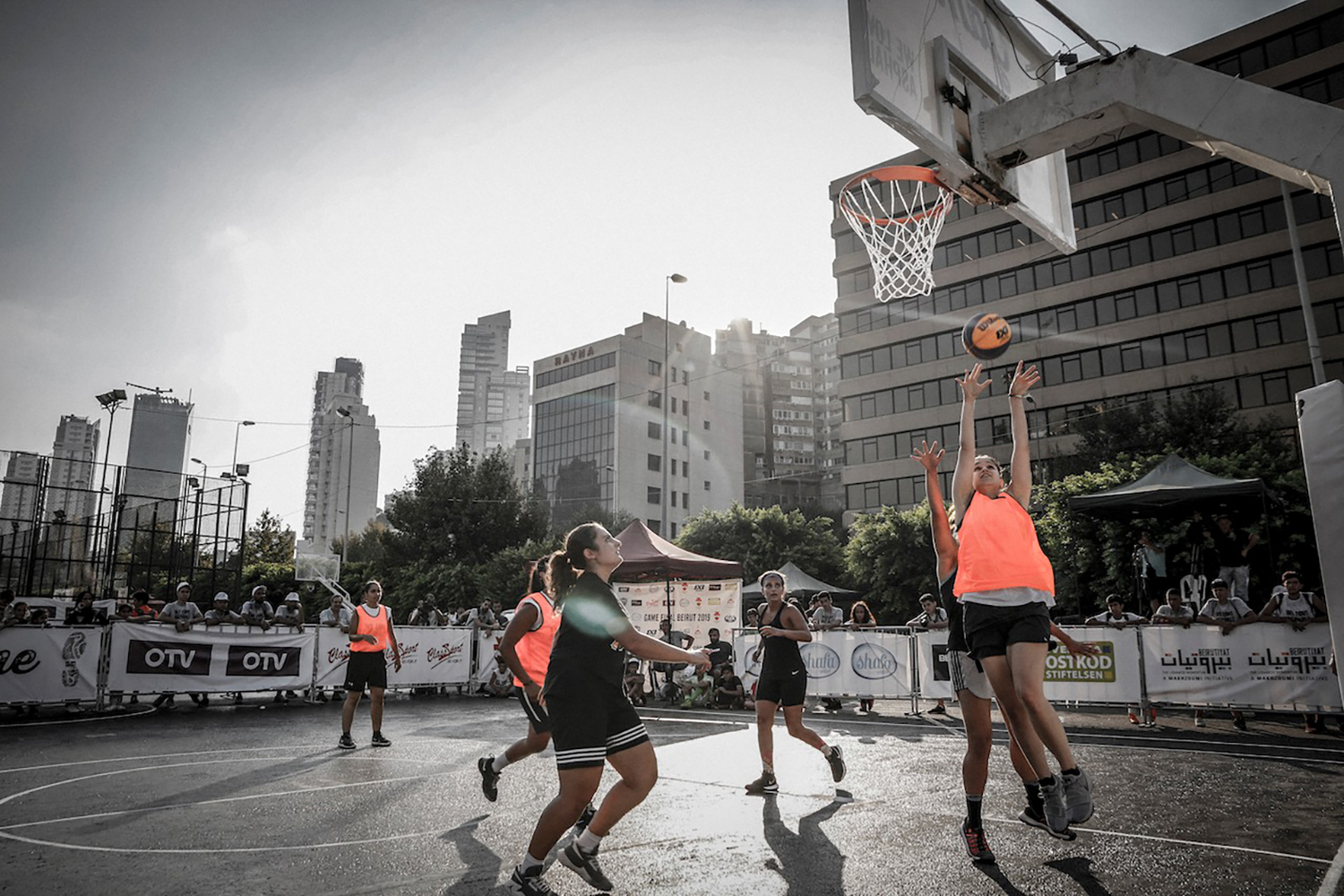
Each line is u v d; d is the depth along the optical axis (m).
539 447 77.69
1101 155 43.56
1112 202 43.00
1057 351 43.81
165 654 12.40
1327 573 4.06
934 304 49.31
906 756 7.66
